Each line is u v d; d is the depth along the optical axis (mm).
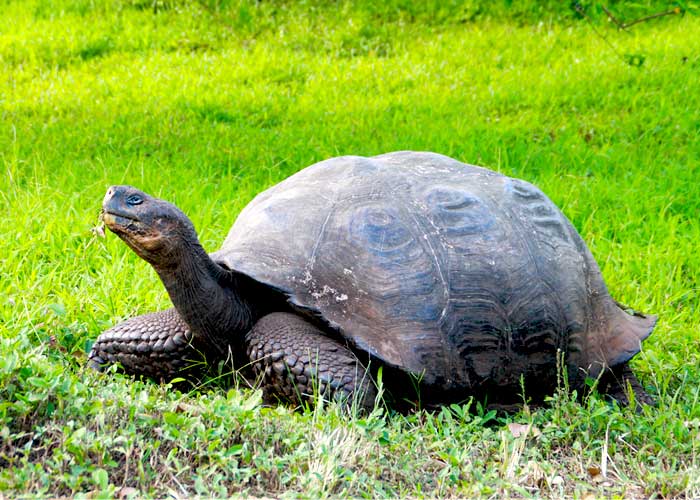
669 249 14703
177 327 9555
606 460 8188
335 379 8438
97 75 23719
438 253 9016
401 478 7488
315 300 8719
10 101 20938
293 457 7254
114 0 29297
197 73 23891
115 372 9172
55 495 6465
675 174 17625
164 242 8797
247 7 28484
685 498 7621
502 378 9148
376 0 29328
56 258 12836
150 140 18469
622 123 20453
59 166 16562
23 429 7152
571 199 16453
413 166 10117
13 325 10359
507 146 19016
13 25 27250
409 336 8633
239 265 8945
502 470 7781
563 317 9492
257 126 20406
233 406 7766
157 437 7395
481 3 29109
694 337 12023
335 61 25156
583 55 25000
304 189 9711
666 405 9812
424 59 25172
